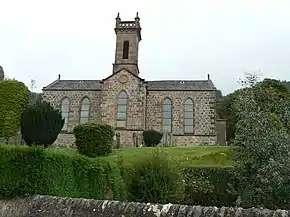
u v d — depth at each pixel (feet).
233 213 29.71
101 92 155.12
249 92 60.59
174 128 152.46
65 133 151.12
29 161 38.40
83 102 158.20
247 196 50.83
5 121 87.76
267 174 47.34
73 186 44.16
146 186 46.91
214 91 154.40
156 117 154.20
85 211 33.63
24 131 85.87
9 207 36.19
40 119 85.66
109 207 33.27
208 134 150.00
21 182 37.32
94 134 91.66
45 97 159.74
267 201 48.42
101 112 149.38
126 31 169.68
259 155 50.78
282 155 48.24
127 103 149.18
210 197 66.95
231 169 63.46
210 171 68.95
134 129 145.89
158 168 48.06
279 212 29.04
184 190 58.03
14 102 89.61
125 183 51.34
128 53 167.84
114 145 127.34
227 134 159.74
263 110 58.08
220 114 204.13
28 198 36.88
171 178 48.19
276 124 54.19
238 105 58.23
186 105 154.40
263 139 51.08
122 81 151.53
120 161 58.54
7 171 37.24
